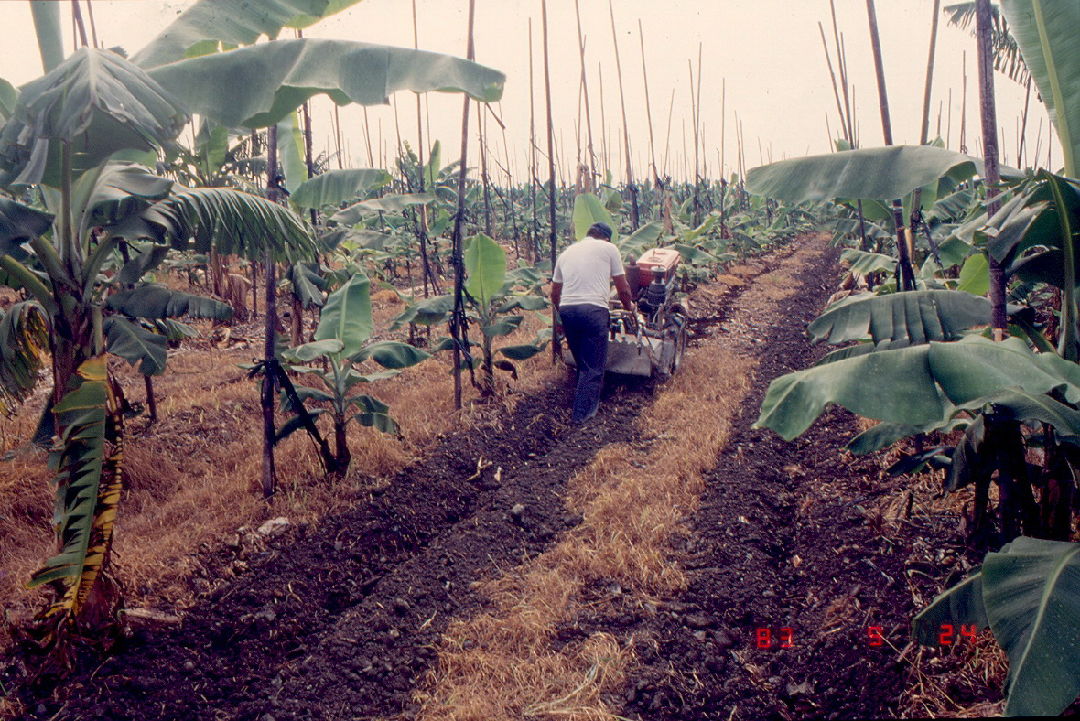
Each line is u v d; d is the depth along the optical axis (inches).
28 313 161.3
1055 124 127.6
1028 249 137.6
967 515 152.4
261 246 157.6
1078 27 121.1
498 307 316.8
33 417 253.0
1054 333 182.4
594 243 283.1
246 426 268.2
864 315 142.3
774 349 383.9
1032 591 90.3
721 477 220.7
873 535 174.2
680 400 291.3
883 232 395.9
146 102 98.8
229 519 193.8
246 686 140.2
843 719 125.7
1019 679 82.5
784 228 905.5
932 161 132.8
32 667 134.4
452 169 551.8
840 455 228.5
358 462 228.5
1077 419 96.0
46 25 127.8
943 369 98.3
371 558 186.7
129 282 146.3
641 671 139.3
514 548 190.4
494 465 244.4
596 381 282.2
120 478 141.7
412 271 657.6
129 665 139.0
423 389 302.8
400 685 140.1
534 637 149.1
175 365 349.7
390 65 123.6
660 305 312.3
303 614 162.1
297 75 120.0
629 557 175.9
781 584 171.2
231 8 136.7
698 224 738.8
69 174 121.4
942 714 117.0
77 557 130.7
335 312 224.4
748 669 142.8
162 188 130.7
